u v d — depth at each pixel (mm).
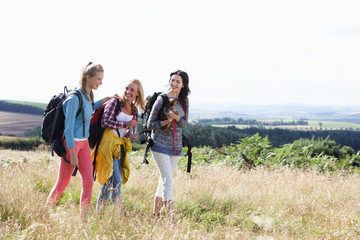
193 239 3129
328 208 4859
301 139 22594
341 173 9109
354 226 4004
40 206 3369
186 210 4602
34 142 51688
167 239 3006
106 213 3578
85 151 3752
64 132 3479
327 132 120875
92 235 3037
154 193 5238
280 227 4031
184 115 4457
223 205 4977
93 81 3648
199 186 5418
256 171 8297
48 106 3646
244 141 11828
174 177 6609
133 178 5715
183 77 4328
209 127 93500
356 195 5898
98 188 5102
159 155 4203
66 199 4621
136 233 3162
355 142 115562
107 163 4035
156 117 4211
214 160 10789
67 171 3709
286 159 10578
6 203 3441
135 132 4301
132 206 4551
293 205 5086
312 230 4078
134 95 4266
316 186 6559
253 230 4059
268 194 5488
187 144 4562
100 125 4207
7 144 50250
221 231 3529
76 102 3521
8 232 2734
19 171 5531
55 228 2938
